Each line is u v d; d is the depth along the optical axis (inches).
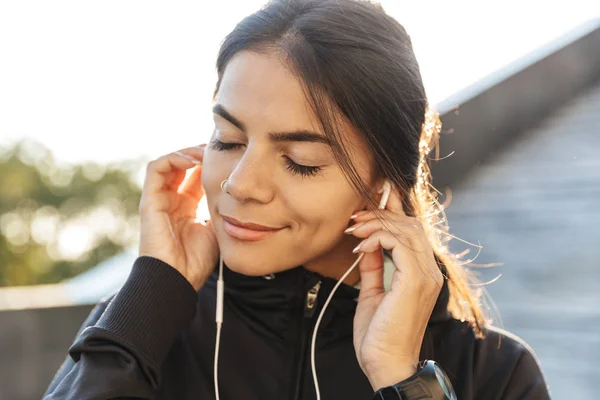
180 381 65.9
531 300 153.4
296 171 59.7
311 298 66.6
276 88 58.1
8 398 153.3
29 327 155.3
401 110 62.8
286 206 59.9
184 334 67.9
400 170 64.1
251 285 66.4
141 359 61.5
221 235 62.5
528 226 180.5
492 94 223.0
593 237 175.0
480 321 69.3
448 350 67.7
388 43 62.1
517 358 67.8
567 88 253.9
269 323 66.8
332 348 67.4
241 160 58.9
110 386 59.9
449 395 60.5
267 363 66.7
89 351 61.5
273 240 60.9
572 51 256.4
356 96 59.7
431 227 69.1
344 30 59.8
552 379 129.3
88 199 841.5
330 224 61.7
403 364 62.0
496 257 171.9
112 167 861.2
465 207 197.3
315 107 58.1
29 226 818.8
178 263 66.2
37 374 155.4
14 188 816.9
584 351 135.2
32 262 812.6
